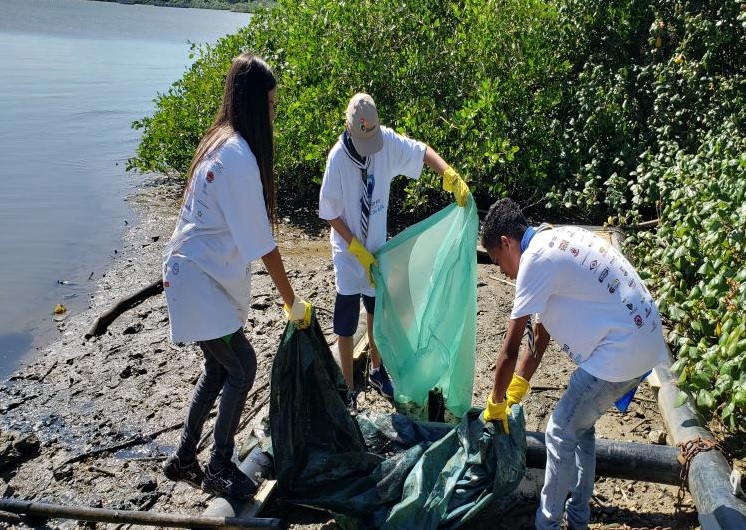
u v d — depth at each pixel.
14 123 13.34
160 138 9.81
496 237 3.41
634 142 8.47
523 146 8.50
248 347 3.76
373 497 3.71
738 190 5.47
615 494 4.00
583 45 9.31
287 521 3.86
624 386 3.27
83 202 9.34
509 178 8.37
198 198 3.50
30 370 5.52
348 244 4.29
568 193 8.16
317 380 3.81
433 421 4.40
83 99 15.73
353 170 4.23
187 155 9.80
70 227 8.45
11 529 3.90
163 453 4.58
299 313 3.71
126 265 7.43
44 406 5.07
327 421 3.89
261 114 3.49
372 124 4.10
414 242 4.20
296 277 7.04
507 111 8.74
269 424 3.92
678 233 5.70
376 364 4.97
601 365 3.21
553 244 3.19
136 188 10.02
